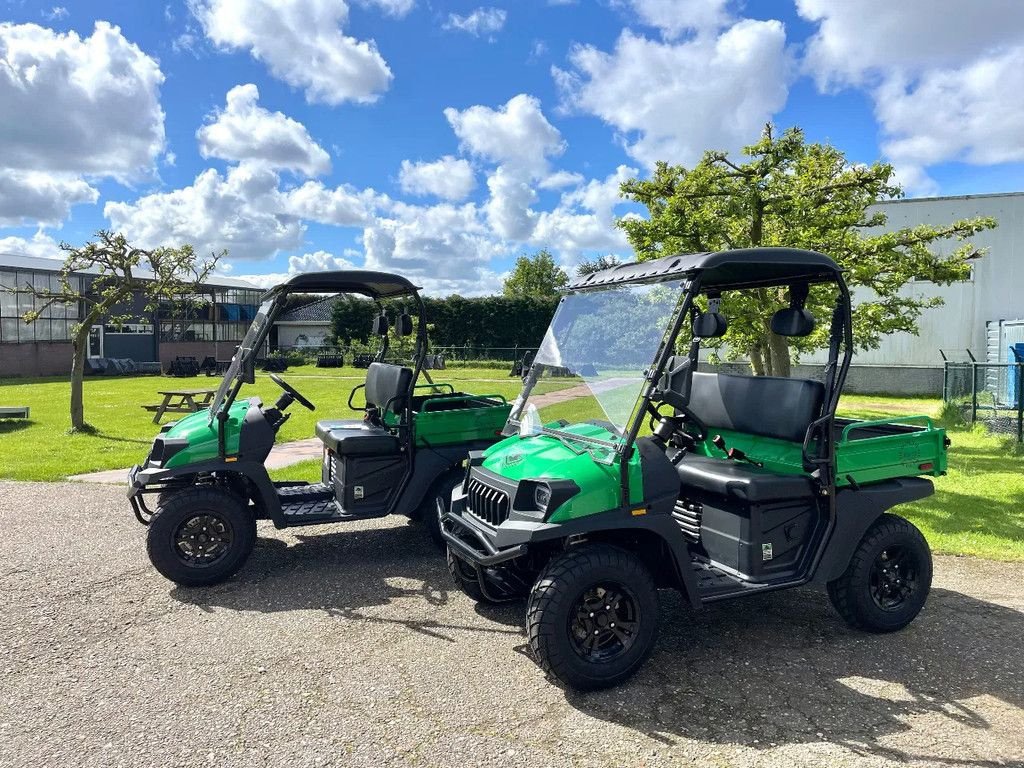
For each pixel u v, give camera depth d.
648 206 7.86
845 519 3.74
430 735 2.89
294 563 5.09
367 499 5.12
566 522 3.14
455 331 34.97
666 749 2.79
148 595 4.45
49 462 8.70
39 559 5.12
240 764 2.69
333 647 3.72
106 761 2.71
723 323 3.20
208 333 36.59
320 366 30.70
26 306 28.16
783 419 3.87
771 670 3.47
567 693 3.24
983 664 3.53
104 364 28.97
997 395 12.71
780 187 7.39
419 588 4.59
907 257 7.44
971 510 6.38
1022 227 15.96
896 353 17.09
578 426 3.67
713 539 3.90
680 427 4.59
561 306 4.23
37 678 3.38
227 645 3.74
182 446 4.59
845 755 2.75
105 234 11.17
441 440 5.26
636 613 3.27
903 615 3.90
